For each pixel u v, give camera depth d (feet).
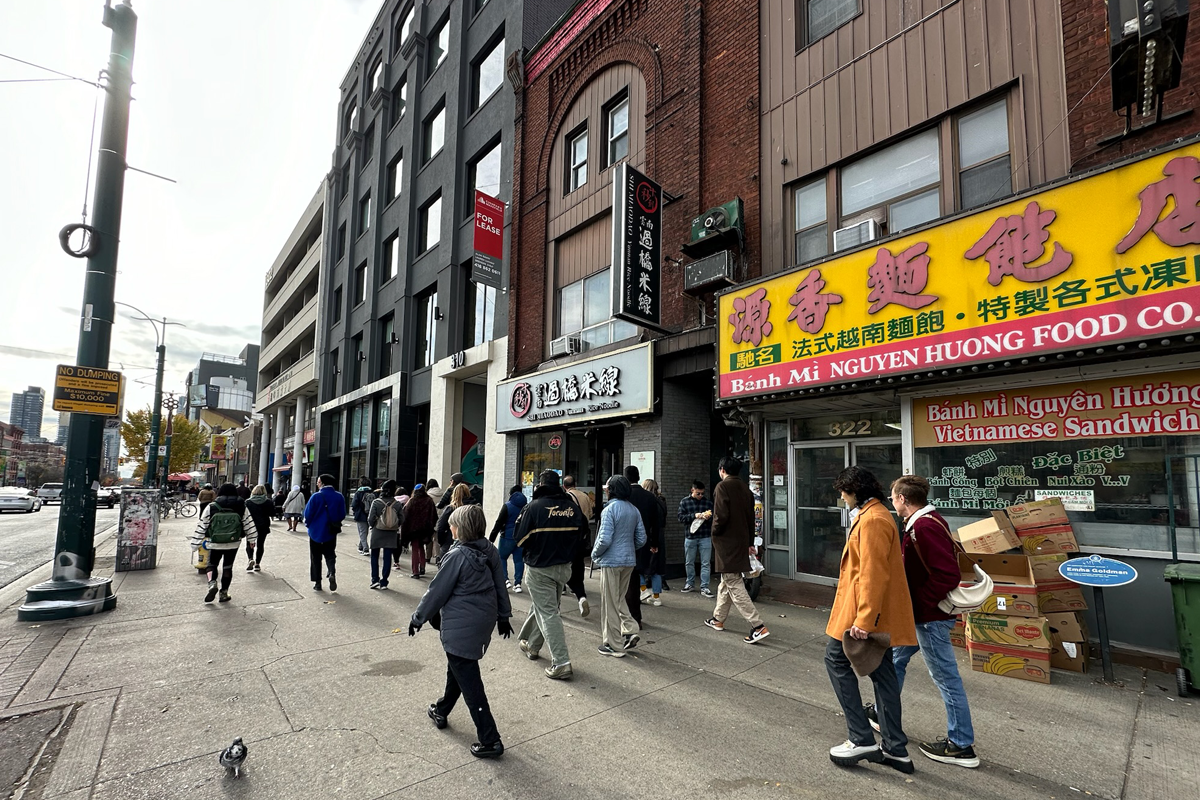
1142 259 15.33
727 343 26.25
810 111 26.81
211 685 15.38
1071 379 18.30
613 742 12.31
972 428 20.63
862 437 26.30
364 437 73.10
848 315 21.74
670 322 31.96
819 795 10.29
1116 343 15.60
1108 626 17.61
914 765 11.31
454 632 11.87
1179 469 16.69
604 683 15.76
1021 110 20.36
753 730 12.89
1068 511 18.51
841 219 25.66
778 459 29.50
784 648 18.76
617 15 38.37
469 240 54.60
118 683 15.51
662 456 31.27
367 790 10.44
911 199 23.44
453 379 55.57
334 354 89.35
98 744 12.12
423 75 68.39
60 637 19.69
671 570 31.17
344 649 18.48
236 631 20.49
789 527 28.76
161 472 151.94
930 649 11.66
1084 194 16.44
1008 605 16.06
